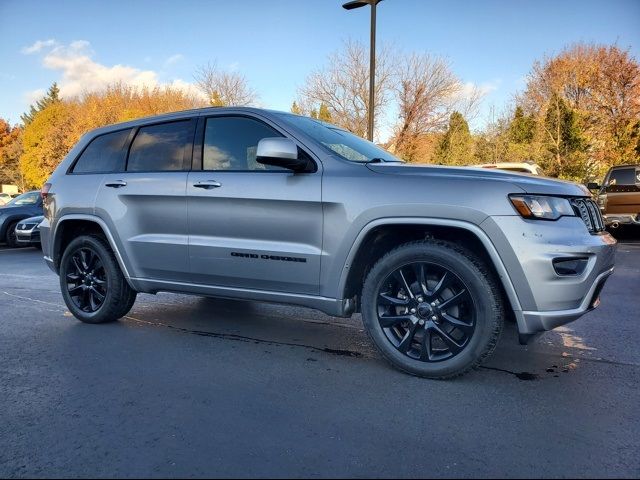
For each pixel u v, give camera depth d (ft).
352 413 9.12
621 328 15.08
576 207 10.52
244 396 9.89
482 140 97.55
